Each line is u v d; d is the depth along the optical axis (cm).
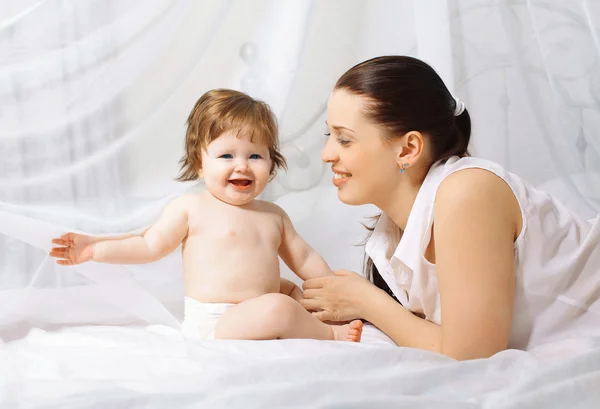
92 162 128
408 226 109
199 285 121
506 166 172
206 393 77
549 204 111
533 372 84
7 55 120
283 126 166
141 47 133
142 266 134
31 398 79
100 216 129
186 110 143
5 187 121
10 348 101
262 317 110
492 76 169
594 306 110
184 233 124
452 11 165
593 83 160
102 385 82
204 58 148
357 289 118
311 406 74
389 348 92
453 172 105
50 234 113
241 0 151
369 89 108
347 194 114
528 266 106
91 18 127
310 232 159
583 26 160
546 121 167
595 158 164
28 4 124
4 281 120
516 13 166
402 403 75
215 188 126
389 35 173
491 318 97
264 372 84
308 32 154
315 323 113
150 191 138
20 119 122
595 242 109
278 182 168
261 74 153
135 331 112
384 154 110
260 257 125
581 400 77
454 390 83
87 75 127
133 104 136
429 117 109
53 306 117
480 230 99
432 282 110
